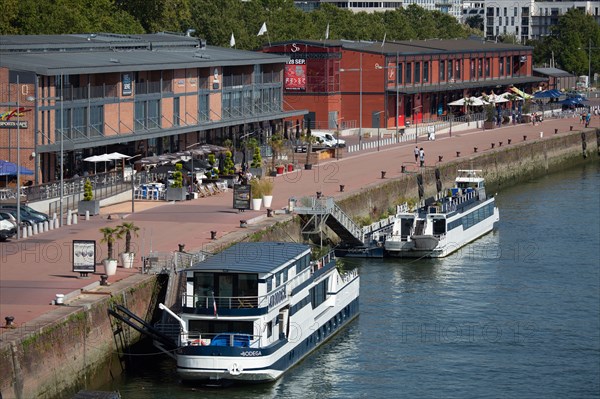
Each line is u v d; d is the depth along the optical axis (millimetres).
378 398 109938
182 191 171375
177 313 115688
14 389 94062
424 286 148875
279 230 151125
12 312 104000
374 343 125125
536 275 156000
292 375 114750
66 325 101875
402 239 164250
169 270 119312
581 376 116938
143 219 153500
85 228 146000
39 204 157750
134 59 194750
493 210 189250
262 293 110125
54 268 122625
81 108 177750
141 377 110688
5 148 167000
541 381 115500
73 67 171375
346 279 132375
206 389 109062
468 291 146875
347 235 163375
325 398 109062
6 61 167500
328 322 126062
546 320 134750
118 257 125938
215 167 193625
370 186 188125
